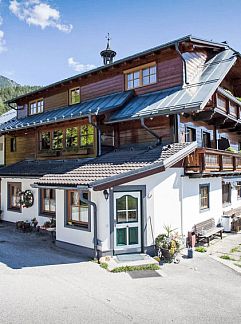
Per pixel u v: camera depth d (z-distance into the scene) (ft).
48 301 21.77
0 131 61.26
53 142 53.93
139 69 48.44
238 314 20.27
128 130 46.50
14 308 20.56
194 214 41.73
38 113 65.21
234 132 62.23
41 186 37.19
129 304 21.54
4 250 35.65
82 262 31.35
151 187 35.06
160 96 43.65
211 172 41.09
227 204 54.39
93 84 54.85
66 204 36.70
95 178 32.58
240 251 36.94
